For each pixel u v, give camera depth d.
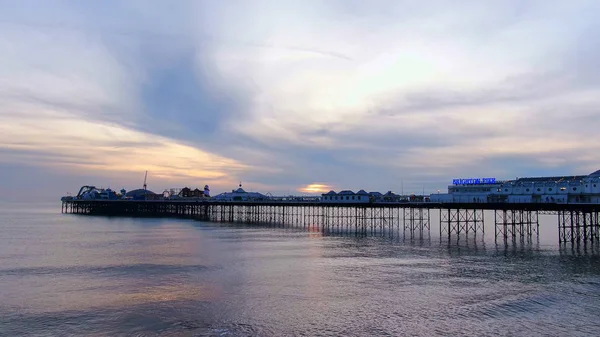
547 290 37.91
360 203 86.38
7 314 32.03
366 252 58.75
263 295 36.53
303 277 42.97
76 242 71.25
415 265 49.09
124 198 179.00
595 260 52.00
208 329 29.02
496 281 41.25
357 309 32.97
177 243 68.81
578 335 28.02
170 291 37.91
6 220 132.75
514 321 30.45
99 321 30.52
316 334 28.22
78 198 186.75
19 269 47.56
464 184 85.00
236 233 85.75
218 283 40.62
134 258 54.19
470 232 92.88
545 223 131.75
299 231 90.94
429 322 30.28
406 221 138.62
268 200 124.88
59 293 37.47
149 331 28.72
